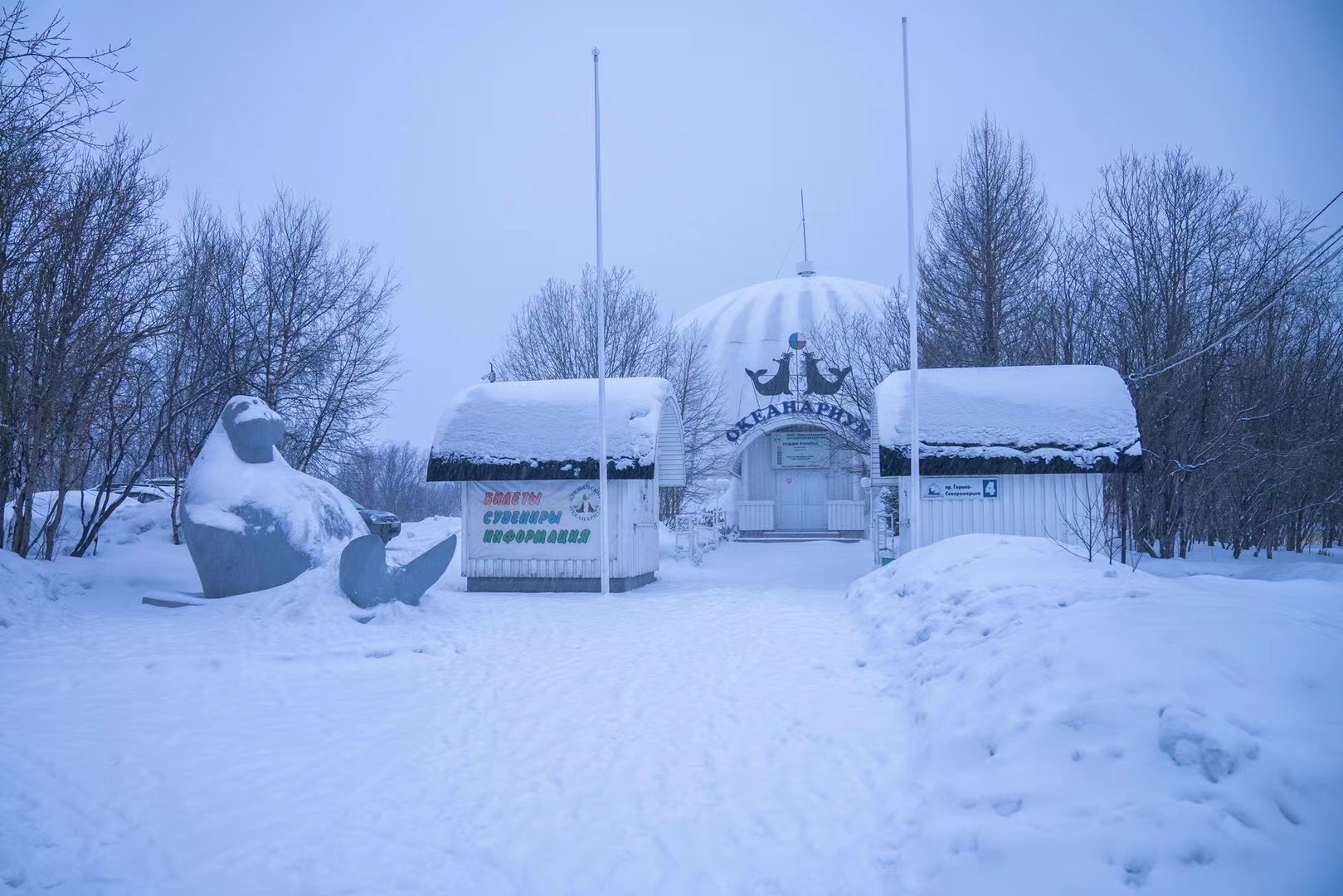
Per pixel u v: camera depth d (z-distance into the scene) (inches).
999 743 211.0
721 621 519.2
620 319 1478.8
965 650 310.8
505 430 724.7
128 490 743.7
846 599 575.8
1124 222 947.3
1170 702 189.8
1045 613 306.3
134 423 863.7
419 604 521.3
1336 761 161.3
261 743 279.3
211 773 250.2
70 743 273.6
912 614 410.6
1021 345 1066.1
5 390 612.4
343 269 1034.7
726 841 202.8
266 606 481.7
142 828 211.0
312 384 997.8
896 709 301.1
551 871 189.6
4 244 601.0
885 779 235.5
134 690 343.9
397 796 234.4
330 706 327.3
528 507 714.8
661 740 280.8
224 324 949.2
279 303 989.2
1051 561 416.5
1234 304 883.4
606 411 725.3
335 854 198.1
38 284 624.4
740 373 1804.9
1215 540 1032.2
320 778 247.4
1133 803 165.9
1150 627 232.4
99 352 652.1
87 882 183.3
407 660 410.9
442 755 268.4
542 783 243.3
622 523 703.1
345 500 642.8
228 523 565.9
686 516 1213.7
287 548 568.4
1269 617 231.9
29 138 574.2
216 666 384.8
